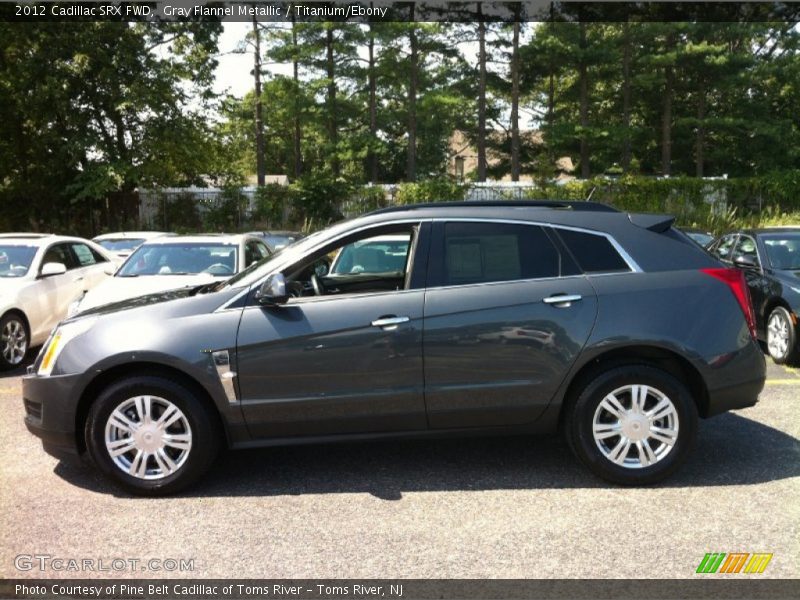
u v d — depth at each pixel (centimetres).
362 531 370
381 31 3425
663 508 393
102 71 2502
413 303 423
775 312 788
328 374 418
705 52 3422
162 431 418
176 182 3091
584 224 441
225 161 3150
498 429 433
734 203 2934
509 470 457
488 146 4447
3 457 491
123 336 418
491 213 443
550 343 420
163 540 362
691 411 421
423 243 438
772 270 816
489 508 397
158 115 2695
